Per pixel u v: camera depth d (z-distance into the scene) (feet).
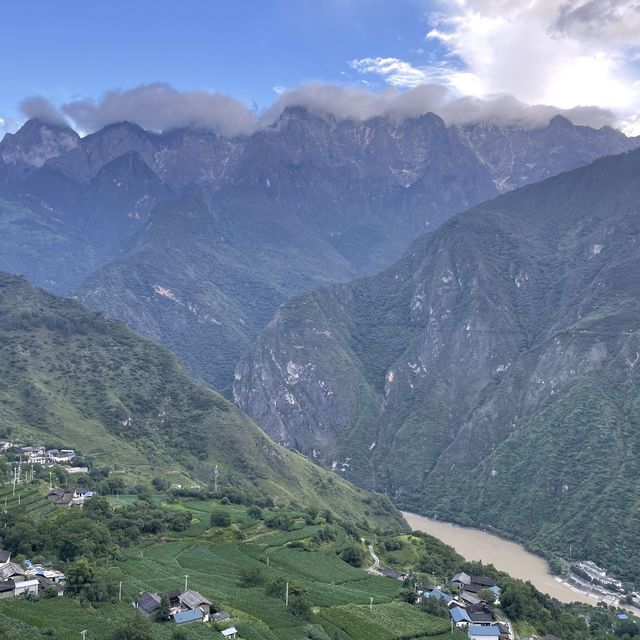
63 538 606.14
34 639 430.61
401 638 544.62
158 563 639.76
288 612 553.64
